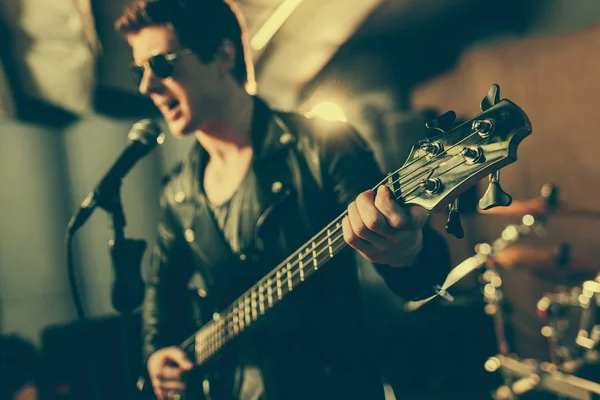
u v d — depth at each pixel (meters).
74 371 2.70
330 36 2.65
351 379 1.08
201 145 1.34
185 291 1.45
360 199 0.79
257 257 1.16
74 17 2.59
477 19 3.31
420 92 3.61
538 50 3.05
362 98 3.24
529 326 3.08
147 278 1.50
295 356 1.10
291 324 1.10
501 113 0.68
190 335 1.44
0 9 2.68
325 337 1.09
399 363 2.99
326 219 1.11
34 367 2.82
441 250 0.97
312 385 1.09
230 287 1.20
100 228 4.12
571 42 2.86
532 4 3.04
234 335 1.19
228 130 1.20
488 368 2.51
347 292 1.11
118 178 1.18
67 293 4.16
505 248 2.47
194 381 1.33
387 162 3.34
